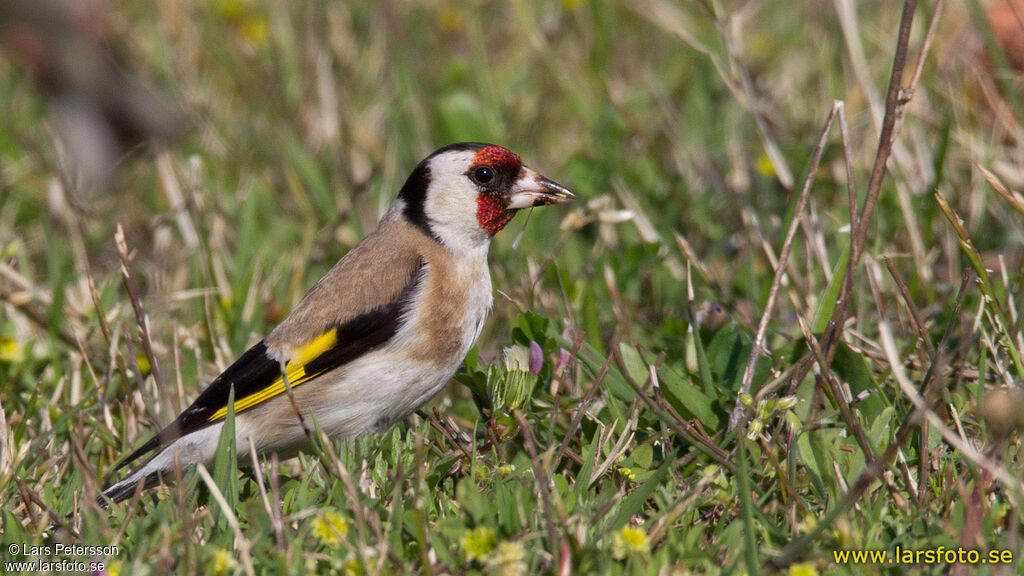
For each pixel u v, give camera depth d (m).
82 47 15.00
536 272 11.15
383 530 7.04
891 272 8.84
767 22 17.80
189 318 11.85
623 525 7.18
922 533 6.94
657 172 13.62
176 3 17.06
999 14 12.55
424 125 15.22
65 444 9.21
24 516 8.05
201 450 8.76
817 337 9.09
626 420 8.69
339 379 8.96
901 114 8.51
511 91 16.27
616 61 16.92
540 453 8.53
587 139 14.88
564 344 9.24
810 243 10.26
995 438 7.05
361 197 13.92
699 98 15.30
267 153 15.28
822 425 8.14
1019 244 11.56
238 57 16.94
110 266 12.95
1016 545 6.60
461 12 17.53
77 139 14.71
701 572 6.82
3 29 14.80
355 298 9.04
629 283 11.55
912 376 9.20
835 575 6.62
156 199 14.49
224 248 13.01
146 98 15.14
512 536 6.83
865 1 16.16
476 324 9.45
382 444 8.45
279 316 11.87
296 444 9.09
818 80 15.54
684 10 17.31
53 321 10.68
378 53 16.81
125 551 7.17
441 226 9.47
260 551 6.85
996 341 8.84
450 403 10.09
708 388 8.95
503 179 9.54
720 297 10.73
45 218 12.52
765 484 7.82
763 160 13.23
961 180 12.53
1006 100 12.52
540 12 18.00
